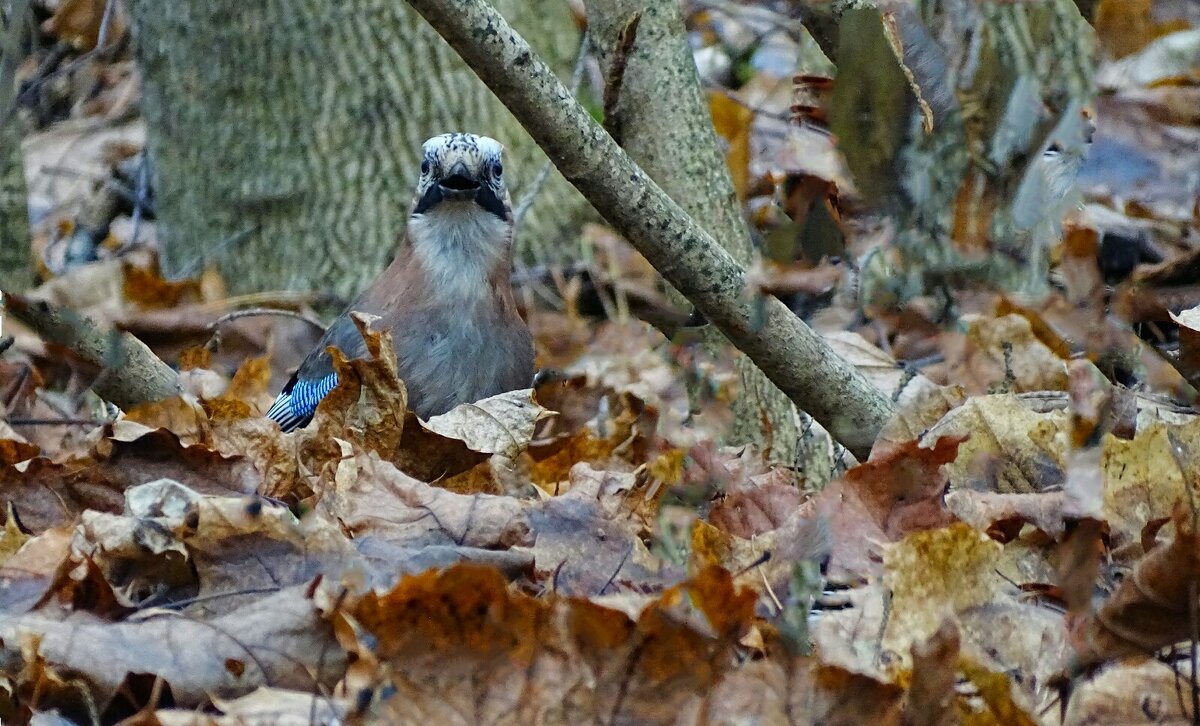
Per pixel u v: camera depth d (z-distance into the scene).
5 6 11.39
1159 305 10.97
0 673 5.89
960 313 12.09
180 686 5.88
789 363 8.73
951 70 11.70
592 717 5.62
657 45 10.41
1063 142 12.38
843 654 6.04
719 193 10.58
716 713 5.62
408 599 5.55
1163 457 7.38
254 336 14.90
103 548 6.66
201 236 17.88
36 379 11.91
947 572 6.46
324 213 17.19
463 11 7.68
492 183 10.75
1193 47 15.59
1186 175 14.15
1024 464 8.23
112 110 22.05
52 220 19.95
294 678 5.94
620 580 7.03
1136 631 5.89
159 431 7.80
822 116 10.47
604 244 16.84
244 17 17.19
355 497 7.41
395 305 10.70
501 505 7.36
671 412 11.77
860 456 9.03
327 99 17.11
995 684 5.64
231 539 6.66
